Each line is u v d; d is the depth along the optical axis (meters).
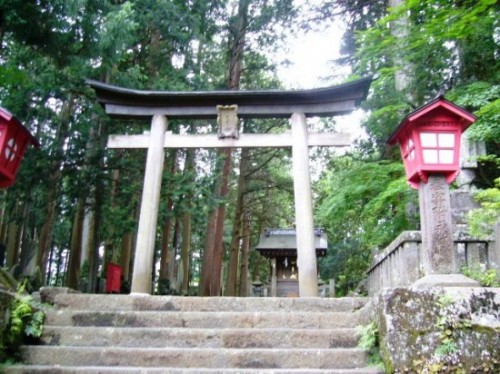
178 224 23.75
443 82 10.12
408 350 3.93
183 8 13.64
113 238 14.52
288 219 27.42
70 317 5.36
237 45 17.16
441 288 4.12
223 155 14.04
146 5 12.66
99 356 4.61
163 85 12.57
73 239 14.48
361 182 9.47
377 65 10.64
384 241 9.86
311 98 8.41
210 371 4.18
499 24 8.59
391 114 10.05
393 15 8.64
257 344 4.91
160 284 17.48
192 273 32.19
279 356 4.55
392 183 8.46
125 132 13.07
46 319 5.33
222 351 4.60
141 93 8.38
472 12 7.03
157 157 8.24
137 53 14.66
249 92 8.29
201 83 13.50
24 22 9.53
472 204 8.05
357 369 4.22
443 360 3.84
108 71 12.37
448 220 4.61
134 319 5.37
